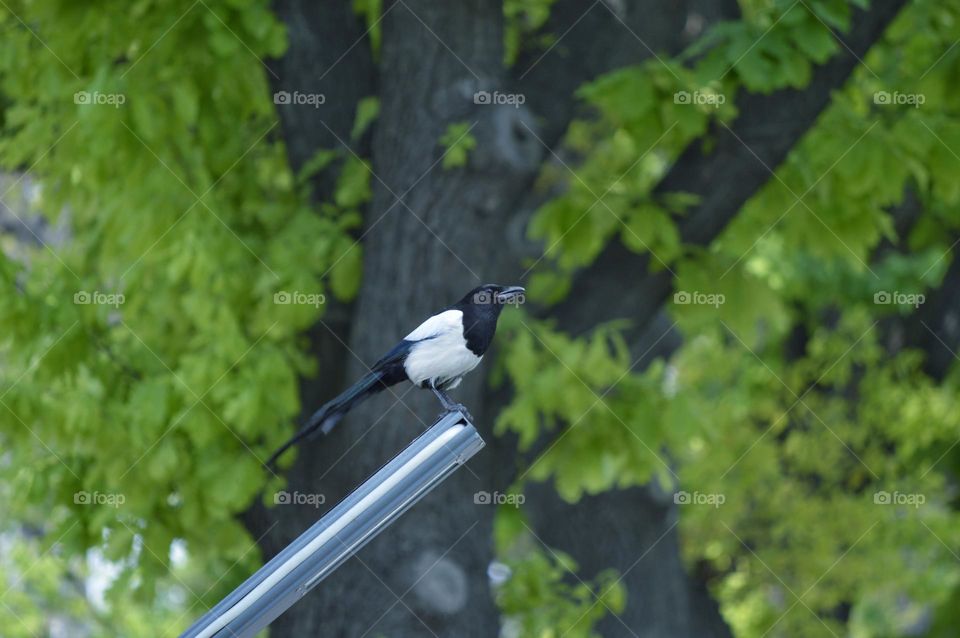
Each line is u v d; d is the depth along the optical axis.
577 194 11.66
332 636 11.19
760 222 12.52
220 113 12.16
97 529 11.73
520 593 12.73
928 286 21.83
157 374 11.88
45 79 11.84
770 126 11.41
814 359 20.91
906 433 20.61
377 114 12.02
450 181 11.10
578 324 12.02
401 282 11.12
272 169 12.83
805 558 20.48
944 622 23.62
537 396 11.26
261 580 5.67
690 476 19.48
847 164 11.52
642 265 12.01
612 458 11.99
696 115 11.03
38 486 11.95
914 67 12.66
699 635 21.20
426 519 11.30
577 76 12.43
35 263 12.05
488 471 11.85
